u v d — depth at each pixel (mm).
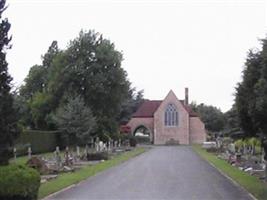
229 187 25516
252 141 48688
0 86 19828
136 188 25000
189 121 116875
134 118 119312
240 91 26719
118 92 86062
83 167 40906
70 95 78938
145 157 56469
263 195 21859
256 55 24422
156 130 116312
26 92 97500
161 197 21344
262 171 34625
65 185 26453
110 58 84812
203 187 25453
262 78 21203
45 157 49969
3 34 19969
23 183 19281
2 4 20031
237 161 45000
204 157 56656
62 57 84312
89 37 85125
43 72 98125
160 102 121812
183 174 33500
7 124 19906
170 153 67062
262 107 21141
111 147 73000
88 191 23844
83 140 66125
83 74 82938
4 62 19984
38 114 83250
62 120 66250
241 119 27531
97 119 81250
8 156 20297
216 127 136000
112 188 25109
